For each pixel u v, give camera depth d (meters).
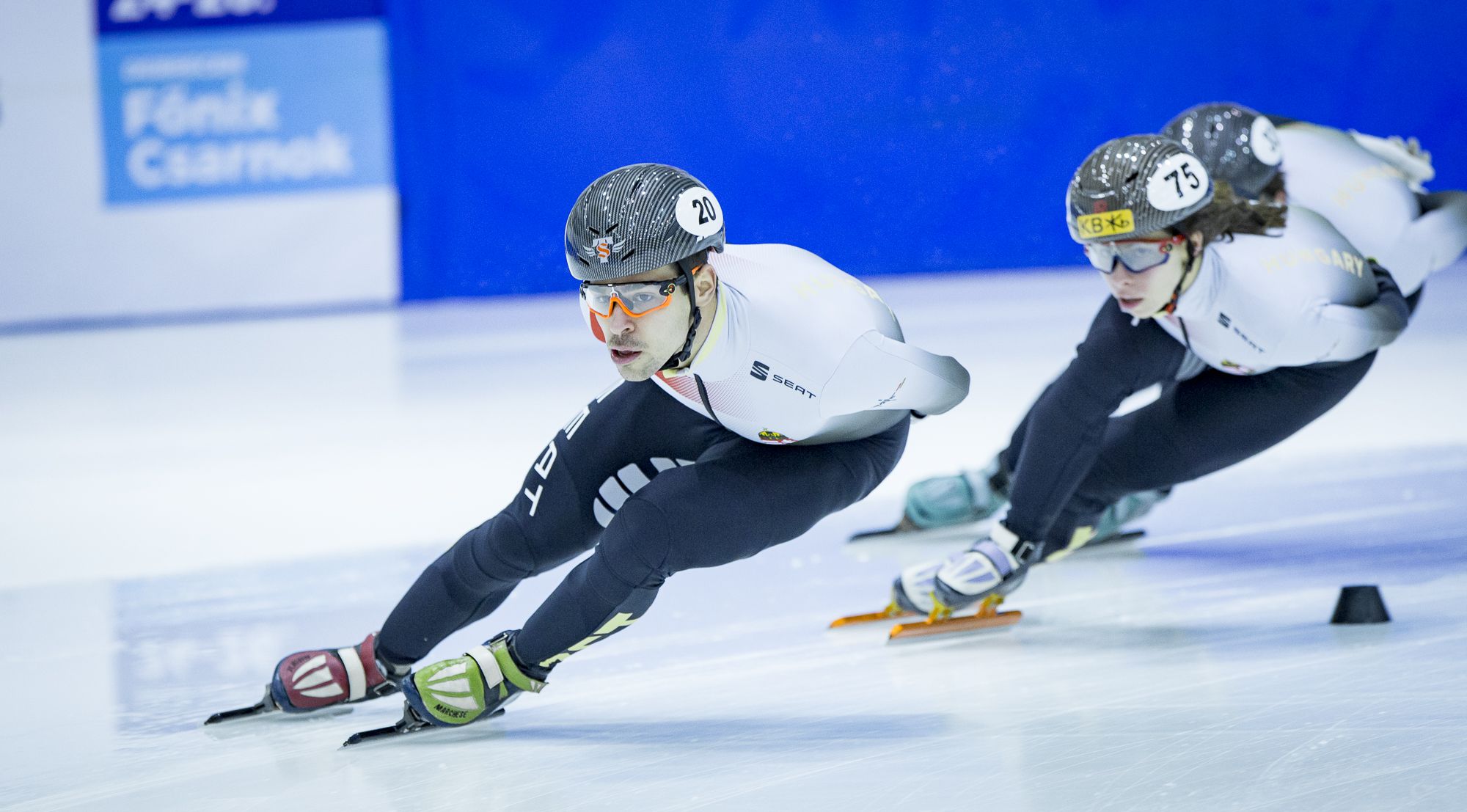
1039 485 11.48
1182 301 10.73
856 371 8.73
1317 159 13.74
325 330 38.53
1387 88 44.56
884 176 44.53
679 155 43.41
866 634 11.79
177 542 16.52
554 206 43.66
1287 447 18.91
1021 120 44.91
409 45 42.22
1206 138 12.88
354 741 9.35
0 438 24.75
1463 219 13.83
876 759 8.59
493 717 9.89
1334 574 12.85
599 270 8.12
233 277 41.62
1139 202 10.16
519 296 43.88
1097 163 10.35
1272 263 11.10
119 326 40.84
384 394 27.91
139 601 13.86
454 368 30.97
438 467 20.55
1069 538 12.73
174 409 27.17
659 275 8.17
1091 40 44.50
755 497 8.96
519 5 42.62
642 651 11.48
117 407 27.70
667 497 8.88
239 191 41.38
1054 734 8.88
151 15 40.16
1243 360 11.40
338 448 22.52
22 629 12.93
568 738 9.31
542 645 9.21
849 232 44.44
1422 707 9.04
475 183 43.22
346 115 42.03
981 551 11.56
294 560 15.34
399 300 43.16
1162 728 8.90
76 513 18.42
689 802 7.97
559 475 9.61
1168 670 10.24
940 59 44.28
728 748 8.95
